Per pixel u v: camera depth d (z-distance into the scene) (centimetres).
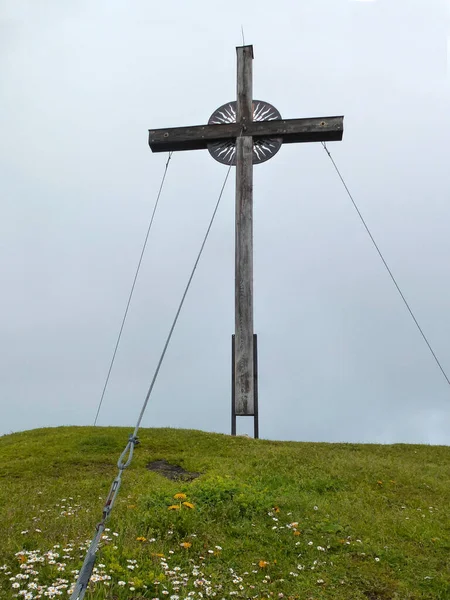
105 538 577
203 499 744
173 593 487
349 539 655
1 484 988
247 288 1442
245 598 505
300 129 1522
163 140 1557
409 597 526
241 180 1504
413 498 887
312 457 1171
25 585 473
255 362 1431
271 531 662
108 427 1567
